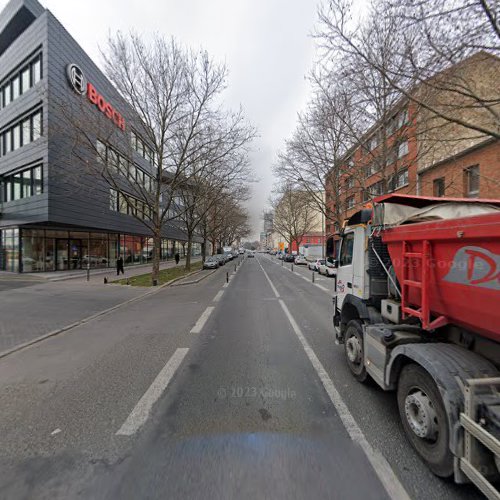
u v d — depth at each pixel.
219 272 24.05
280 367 4.22
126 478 2.10
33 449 2.44
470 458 1.88
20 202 18.19
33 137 17.41
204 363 4.39
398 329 3.10
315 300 10.26
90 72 18.41
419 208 3.57
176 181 15.74
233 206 29.39
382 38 7.12
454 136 10.63
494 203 3.03
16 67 17.89
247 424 2.79
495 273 1.94
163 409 3.09
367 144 13.78
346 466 2.23
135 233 26.97
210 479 2.08
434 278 2.56
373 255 3.78
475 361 2.24
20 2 17.28
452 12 4.51
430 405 2.29
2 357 4.74
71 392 3.50
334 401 3.24
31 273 19.08
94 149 12.53
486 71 6.03
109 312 8.30
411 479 2.11
